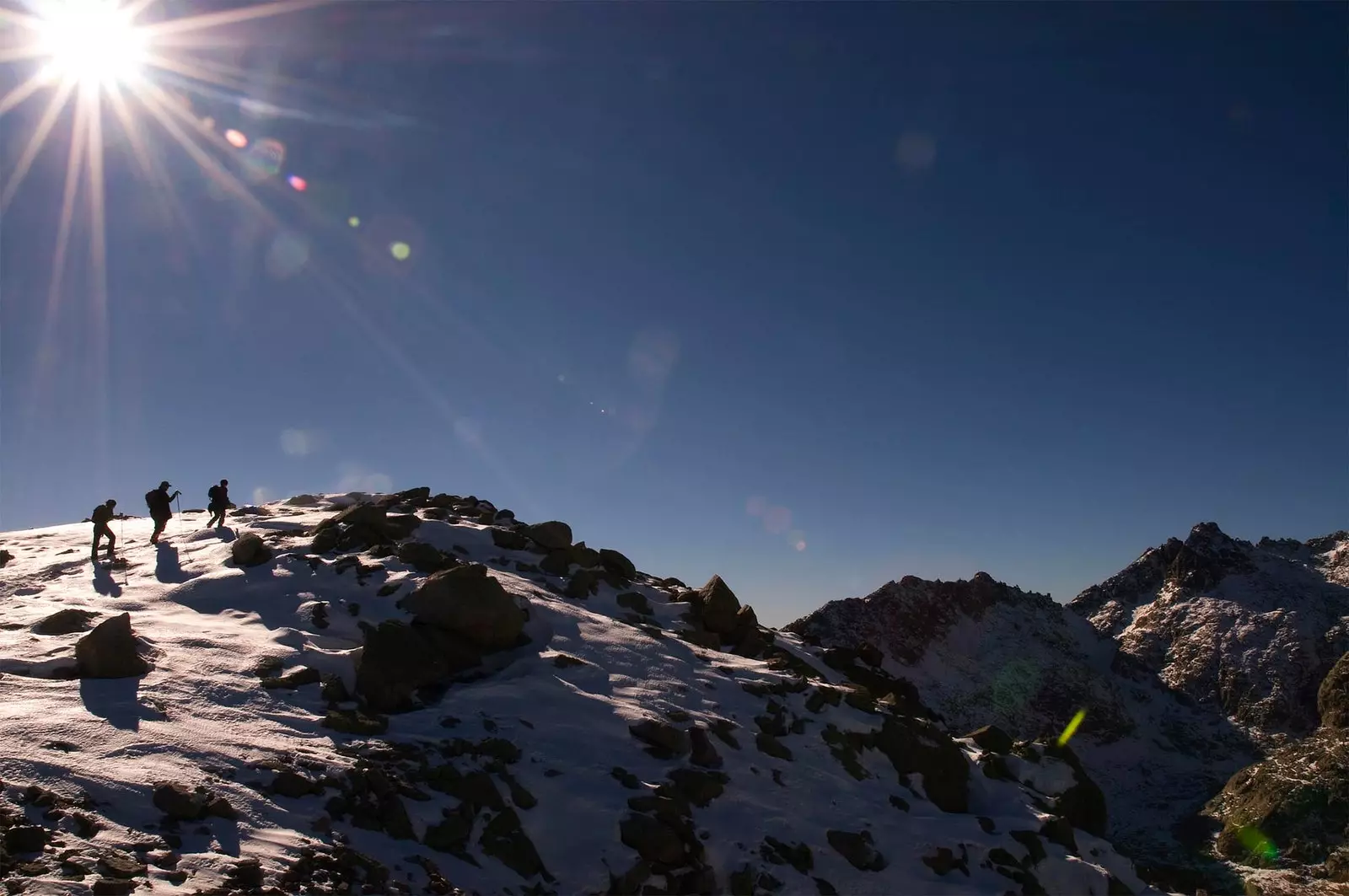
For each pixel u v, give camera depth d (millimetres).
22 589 17922
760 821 12625
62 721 9977
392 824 9977
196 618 15422
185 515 28328
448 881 9492
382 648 13438
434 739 12055
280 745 10742
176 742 10055
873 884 12125
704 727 14148
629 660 16188
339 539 19141
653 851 11148
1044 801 16172
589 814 11438
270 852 8547
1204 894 15305
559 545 21188
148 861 7770
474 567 15719
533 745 12609
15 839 7398
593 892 10414
